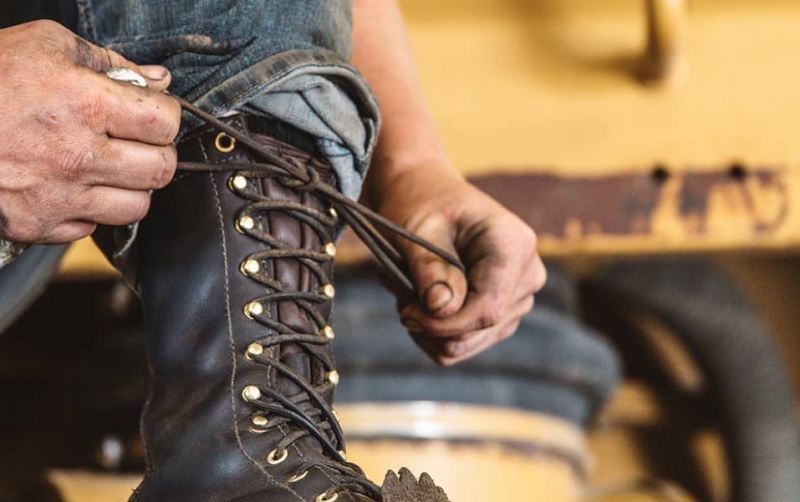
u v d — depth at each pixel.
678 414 4.10
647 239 2.83
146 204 1.13
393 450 2.73
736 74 2.91
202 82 1.19
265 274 1.21
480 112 2.88
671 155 2.85
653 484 3.87
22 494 2.70
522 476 2.82
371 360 2.71
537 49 2.93
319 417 1.22
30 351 3.90
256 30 1.20
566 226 2.83
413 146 1.55
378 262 1.50
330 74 1.22
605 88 2.89
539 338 2.82
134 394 3.07
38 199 1.07
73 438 3.57
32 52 1.04
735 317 3.87
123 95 1.07
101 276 2.77
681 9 2.74
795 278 4.46
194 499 1.14
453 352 1.51
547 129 2.87
